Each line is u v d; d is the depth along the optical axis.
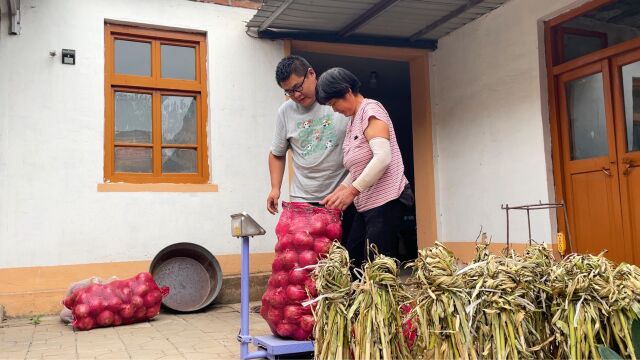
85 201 5.33
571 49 5.25
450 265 2.02
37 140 5.20
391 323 2.03
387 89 9.51
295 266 2.91
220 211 5.84
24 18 5.23
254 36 6.14
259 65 6.14
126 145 5.62
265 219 6.02
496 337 1.88
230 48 6.03
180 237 5.66
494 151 5.97
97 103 5.44
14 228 5.07
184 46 5.95
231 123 5.97
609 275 1.98
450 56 6.65
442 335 1.91
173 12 5.80
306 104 3.34
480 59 6.16
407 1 5.45
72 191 5.29
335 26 6.10
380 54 6.84
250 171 6.00
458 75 6.52
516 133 5.68
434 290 1.95
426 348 1.92
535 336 1.94
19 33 5.20
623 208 4.76
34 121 5.20
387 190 2.99
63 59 5.32
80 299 4.42
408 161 10.03
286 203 3.10
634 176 4.67
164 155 5.79
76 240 5.28
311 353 2.92
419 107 7.06
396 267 2.11
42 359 3.45
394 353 2.02
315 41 6.36
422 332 1.93
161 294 4.84
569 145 5.30
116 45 5.66
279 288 2.94
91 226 5.34
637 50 4.63
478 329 1.92
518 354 1.89
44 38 5.29
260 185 6.03
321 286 2.15
